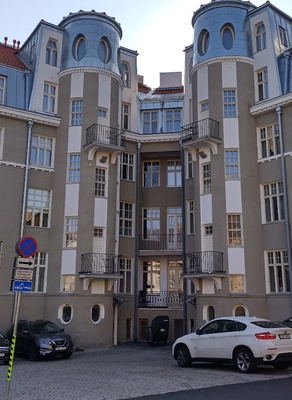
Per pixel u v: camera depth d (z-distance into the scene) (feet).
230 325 44.52
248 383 36.52
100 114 82.23
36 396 32.12
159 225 91.76
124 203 89.51
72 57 83.66
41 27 84.58
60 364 52.29
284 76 75.36
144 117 95.04
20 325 62.03
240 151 75.00
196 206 77.25
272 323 43.80
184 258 83.05
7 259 72.90
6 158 75.66
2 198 74.18
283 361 41.27
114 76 84.64
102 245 77.61
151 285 90.58
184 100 91.86
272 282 71.05
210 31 81.35
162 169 94.22
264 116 76.07
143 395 32.30
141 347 74.23
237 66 78.38
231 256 71.05
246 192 73.46
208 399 30.22
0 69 80.02
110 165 80.89
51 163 80.64
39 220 77.87
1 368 48.91
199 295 72.38
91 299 73.46
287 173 70.69
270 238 71.97
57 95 83.15
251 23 81.35
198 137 77.15
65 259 75.77
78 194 77.77
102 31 85.30
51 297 74.64
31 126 78.64
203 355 45.52
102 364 51.57
